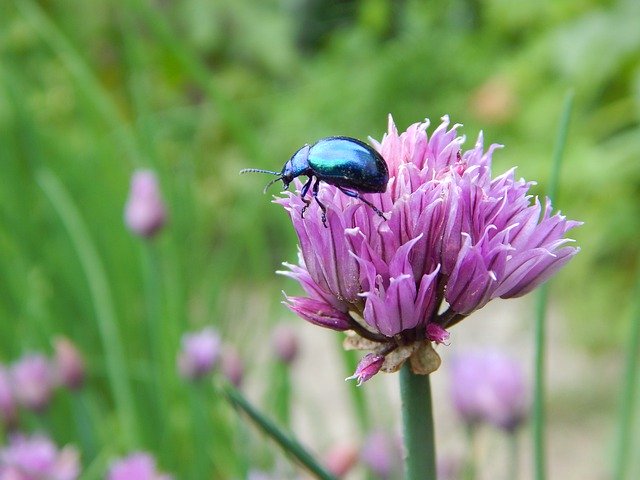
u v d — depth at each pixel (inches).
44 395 5.7
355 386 6.0
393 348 2.9
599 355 11.5
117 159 9.0
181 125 11.9
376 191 2.8
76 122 11.7
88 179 8.8
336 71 16.4
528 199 2.9
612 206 11.9
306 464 3.4
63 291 8.4
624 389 5.0
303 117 15.3
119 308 8.2
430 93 15.9
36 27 8.7
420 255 2.8
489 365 5.0
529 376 11.0
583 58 12.4
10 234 8.6
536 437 4.2
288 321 7.8
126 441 6.5
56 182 8.2
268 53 15.9
